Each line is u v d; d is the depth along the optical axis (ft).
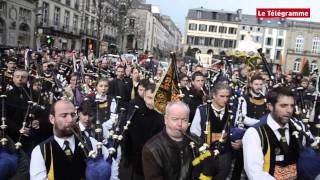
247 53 58.34
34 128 17.04
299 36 226.38
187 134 10.14
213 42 245.24
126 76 32.94
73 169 10.16
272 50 231.50
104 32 177.17
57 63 40.83
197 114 15.44
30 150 16.65
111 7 169.78
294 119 11.84
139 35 226.58
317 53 223.10
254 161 9.93
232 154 14.44
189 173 9.94
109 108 18.17
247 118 17.35
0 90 18.66
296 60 227.40
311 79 36.32
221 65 45.83
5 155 10.87
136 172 15.52
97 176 9.43
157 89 15.92
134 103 15.93
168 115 9.90
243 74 41.04
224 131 14.34
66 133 10.23
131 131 15.51
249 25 236.84
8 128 16.20
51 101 23.26
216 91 15.11
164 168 9.73
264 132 10.14
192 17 245.86
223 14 244.01
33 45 123.24
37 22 126.82
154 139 10.00
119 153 14.08
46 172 10.03
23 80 18.48
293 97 10.10
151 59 52.16
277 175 10.15
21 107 17.54
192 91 20.57
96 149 10.01
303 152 10.25
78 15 157.89
